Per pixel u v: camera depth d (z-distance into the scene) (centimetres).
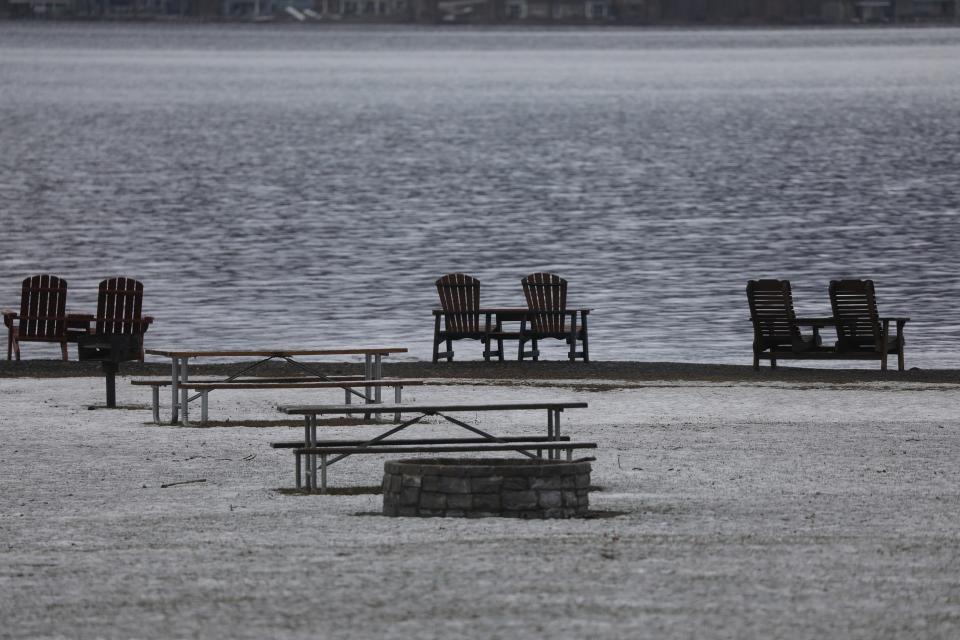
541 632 2686
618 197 19400
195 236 15000
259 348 8456
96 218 16775
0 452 5009
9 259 13062
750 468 4581
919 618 2767
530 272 12256
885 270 12225
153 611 2861
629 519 3766
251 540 3534
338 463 4803
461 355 8381
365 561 3269
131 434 5434
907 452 4881
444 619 2773
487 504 3816
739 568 3170
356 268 12475
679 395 6469
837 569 3162
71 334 7850
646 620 2758
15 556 3381
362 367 7481
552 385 6831
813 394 6494
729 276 11894
